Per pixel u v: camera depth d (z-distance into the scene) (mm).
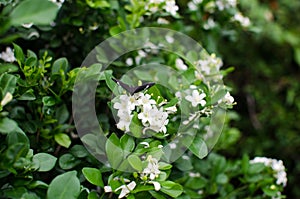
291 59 1061
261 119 1020
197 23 698
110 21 601
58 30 591
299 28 1054
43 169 437
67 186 423
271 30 979
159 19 629
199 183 571
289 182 981
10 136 423
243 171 608
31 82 480
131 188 430
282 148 1001
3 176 415
